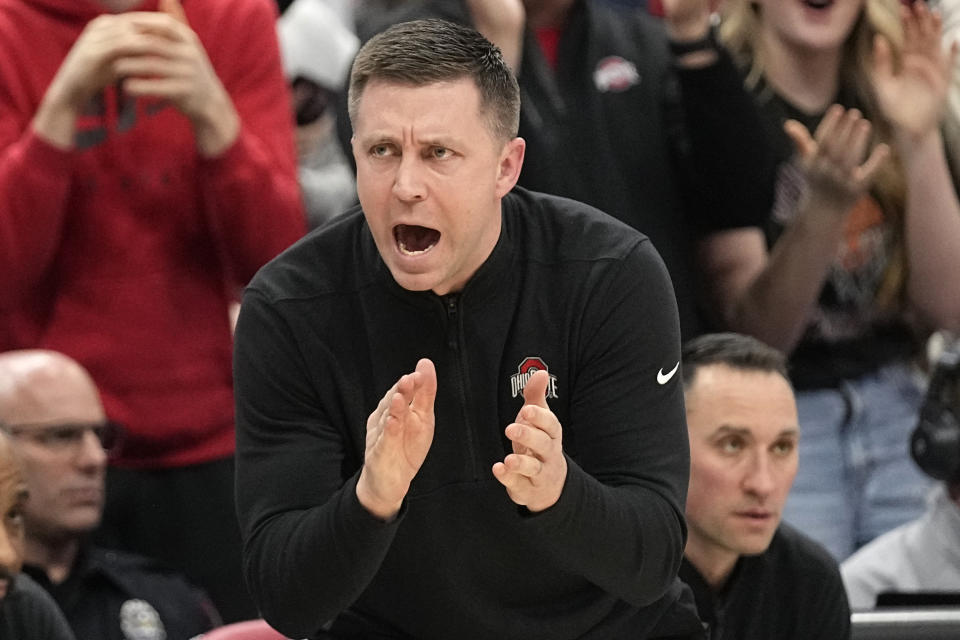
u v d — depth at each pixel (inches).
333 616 316.2
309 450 332.8
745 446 449.7
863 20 605.9
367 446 301.6
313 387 338.3
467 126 309.3
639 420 329.4
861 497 581.0
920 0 605.9
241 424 338.3
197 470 521.7
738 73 560.4
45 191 504.7
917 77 601.0
